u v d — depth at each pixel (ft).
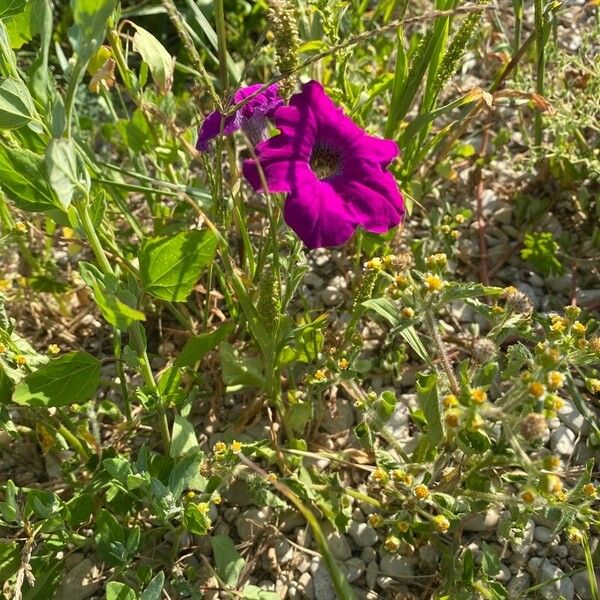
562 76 1.08
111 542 0.72
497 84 0.99
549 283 1.05
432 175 1.15
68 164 0.60
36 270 1.01
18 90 0.63
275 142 0.73
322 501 0.80
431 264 0.70
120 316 0.67
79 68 0.57
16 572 0.76
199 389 0.96
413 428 0.92
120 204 0.98
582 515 0.68
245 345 0.98
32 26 0.61
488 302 1.02
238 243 1.07
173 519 0.85
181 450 0.78
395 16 1.28
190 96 1.29
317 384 0.85
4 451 0.92
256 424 0.93
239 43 1.36
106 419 0.95
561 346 0.67
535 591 0.79
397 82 0.92
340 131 0.76
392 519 0.75
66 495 0.88
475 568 0.80
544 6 0.98
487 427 0.73
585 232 1.09
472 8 0.64
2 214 0.87
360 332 1.00
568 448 0.89
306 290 1.06
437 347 0.71
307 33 0.98
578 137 1.06
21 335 1.02
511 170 1.16
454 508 0.70
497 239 1.10
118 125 1.00
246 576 0.81
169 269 0.73
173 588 0.80
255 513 0.85
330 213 0.71
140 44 0.86
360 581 0.82
